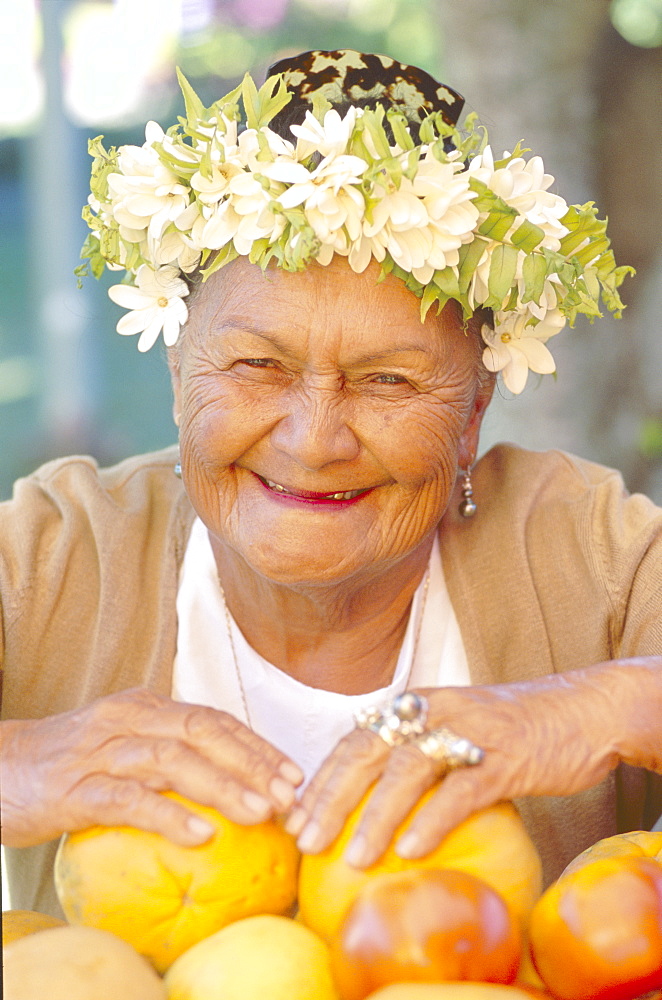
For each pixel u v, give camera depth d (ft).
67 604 4.80
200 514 4.30
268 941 2.69
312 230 3.47
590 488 5.12
